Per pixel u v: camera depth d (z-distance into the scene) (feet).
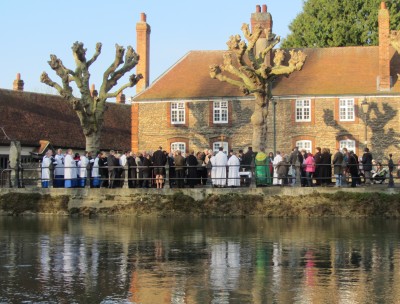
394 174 156.56
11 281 51.67
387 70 164.25
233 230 81.25
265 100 128.67
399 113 162.71
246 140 169.37
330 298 45.80
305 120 167.22
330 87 167.32
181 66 181.27
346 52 175.94
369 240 71.26
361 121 164.45
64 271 55.42
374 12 201.87
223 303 44.78
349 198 95.81
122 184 110.01
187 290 48.42
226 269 55.72
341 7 206.39
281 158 114.01
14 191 106.32
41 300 45.85
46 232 80.79
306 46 209.56
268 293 47.32
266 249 65.62
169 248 66.74
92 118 134.41
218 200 99.04
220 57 181.78
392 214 94.58
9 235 78.02
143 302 45.24
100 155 112.37
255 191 98.43
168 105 173.99
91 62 136.15
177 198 100.17
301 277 52.34
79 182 112.06
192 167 104.68
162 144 173.99
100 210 102.68
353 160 105.60
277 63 125.90
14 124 186.29
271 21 174.81
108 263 58.80
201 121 172.14
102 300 45.80
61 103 208.54
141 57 183.83
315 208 96.17
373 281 50.83
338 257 60.80
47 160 112.68
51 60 130.00
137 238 74.43
